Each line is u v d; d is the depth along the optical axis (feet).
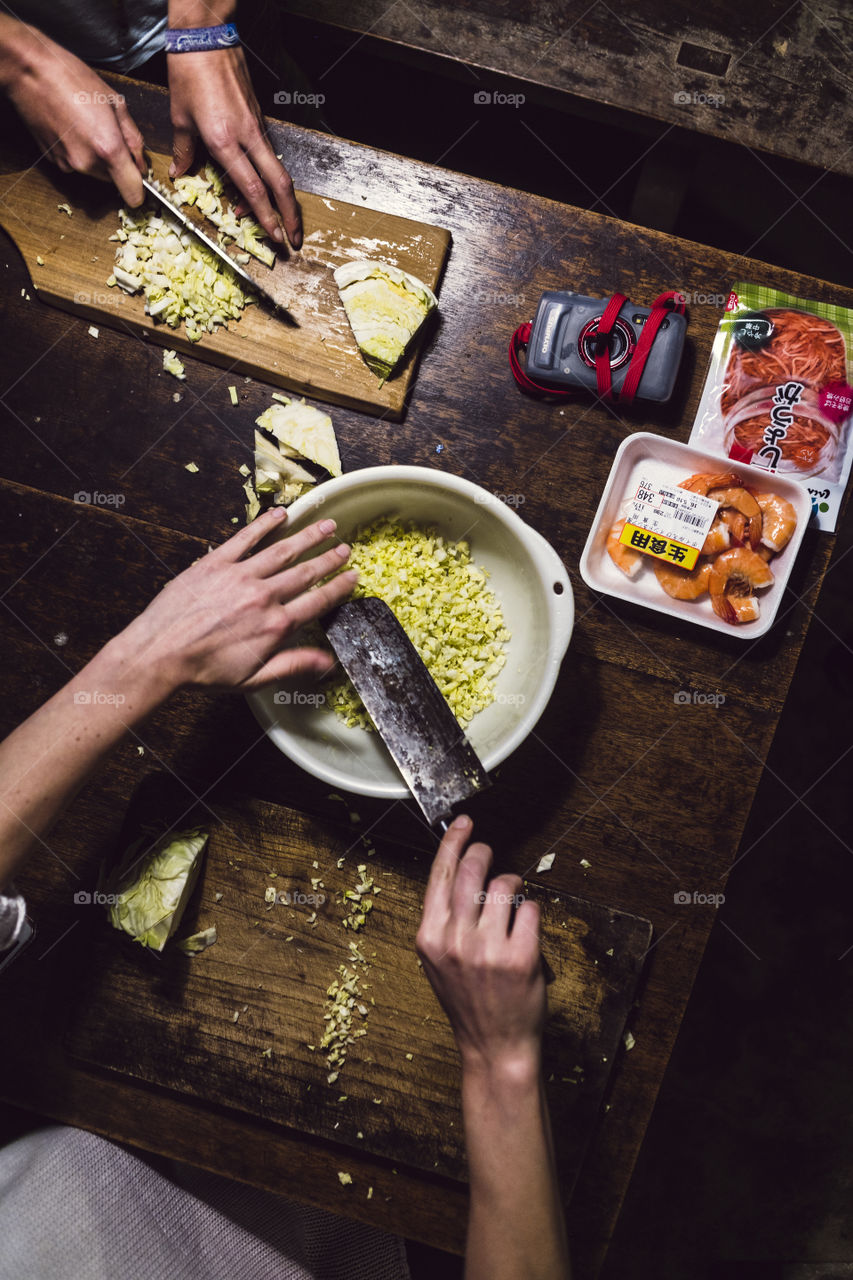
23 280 3.74
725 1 4.22
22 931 3.34
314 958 3.57
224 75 3.51
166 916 3.38
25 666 3.69
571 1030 3.50
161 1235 3.50
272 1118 3.51
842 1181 5.41
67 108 3.43
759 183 5.28
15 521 3.72
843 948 5.56
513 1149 2.67
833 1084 5.48
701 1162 5.42
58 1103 3.58
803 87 4.21
